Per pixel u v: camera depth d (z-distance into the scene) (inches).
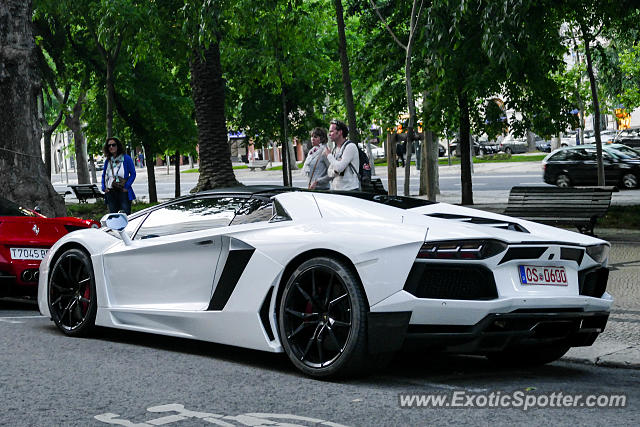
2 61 578.6
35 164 587.8
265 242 223.1
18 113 581.3
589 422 172.2
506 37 490.6
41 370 224.4
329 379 209.5
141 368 226.4
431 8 458.6
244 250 228.4
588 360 237.3
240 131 1205.1
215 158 842.8
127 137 1214.3
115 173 572.4
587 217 526.0
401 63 895.7
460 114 893.8
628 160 1130.7
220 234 234.4
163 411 181.3
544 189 551.2
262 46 979.9
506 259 199.3
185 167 3127.5
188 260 244.2
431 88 796.0
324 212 222.1
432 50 462.3
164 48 795.4
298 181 1801.2
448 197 1099.3
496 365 236.2
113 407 185.2
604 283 221.3
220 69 847.1
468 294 197.6
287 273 219.0
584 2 748.6
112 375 217.8
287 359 238.7
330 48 1178.6
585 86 1296.8
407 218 211.6
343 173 398.6
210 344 263.9
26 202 578.6
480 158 2086.6
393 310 195.5
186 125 1174.3
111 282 267.7
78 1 847.1
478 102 906.7
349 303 201.2
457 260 195.5
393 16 881.5
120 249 265.0
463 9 459.5
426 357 246.4
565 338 218.2
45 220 353.7
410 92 448.5
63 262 282.0
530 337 203.9
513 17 488.1
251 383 207.6
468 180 908.6
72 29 1053.2
